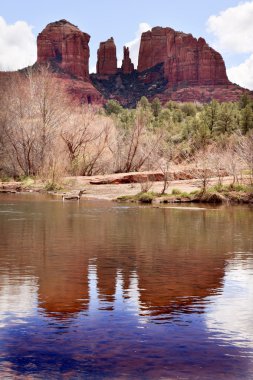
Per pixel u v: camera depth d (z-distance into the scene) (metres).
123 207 26.78
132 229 17.25
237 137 52.16
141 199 30.98
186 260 11.38
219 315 7.15
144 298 8.02
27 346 5.97
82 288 8.66
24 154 49.91
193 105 179.62
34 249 12.83
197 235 15.77
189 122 108.94
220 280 9.34
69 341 6.13
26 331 6.46
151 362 5.56
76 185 41.38
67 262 11.05
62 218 20.81
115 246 13.42
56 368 5.41
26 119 51.97
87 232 16.36
